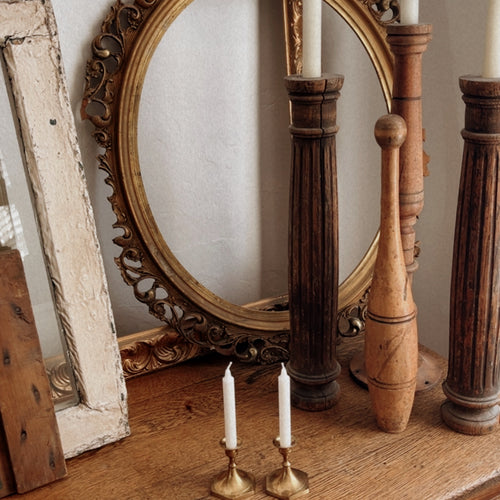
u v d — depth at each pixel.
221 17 0.96
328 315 0.92
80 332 0.86
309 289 0.90
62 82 0.78
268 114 1.04
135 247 0.98
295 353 0.95
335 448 0.90
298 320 0.92
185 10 0.94
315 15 0.81
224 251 1.07
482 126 0.78
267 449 0.90
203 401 0.99
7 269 0.77
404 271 0.83
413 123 0.87
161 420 0.95
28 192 0.80
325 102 0.83
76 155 0.81
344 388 1.01
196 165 1.01
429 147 1.22
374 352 0.86
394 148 0.77
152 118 0.96
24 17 0.75
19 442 0.82
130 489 0.84
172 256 1.00
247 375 1.05
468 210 0.81
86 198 0.82
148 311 1.08
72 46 0.92
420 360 1.03
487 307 0.84
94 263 0.85
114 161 0.95
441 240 1.24
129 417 0.96
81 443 0.89
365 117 1.08
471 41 1.10
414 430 0.92
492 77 0.78
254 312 1.06
